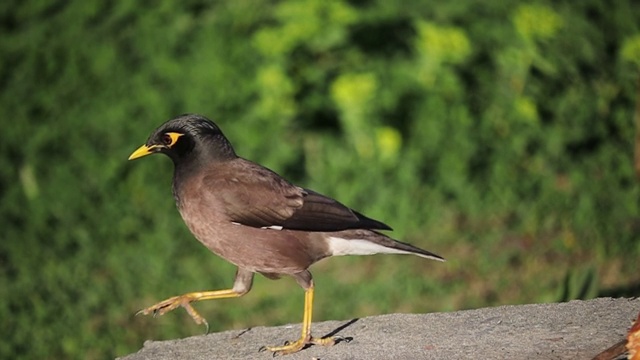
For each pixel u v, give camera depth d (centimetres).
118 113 1598
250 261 961
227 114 1563
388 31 1586
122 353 1245
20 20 1747
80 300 1360
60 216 1516
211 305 1341
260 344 968
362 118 1509
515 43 1599
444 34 1534
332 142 1534
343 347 934
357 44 1581
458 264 1401
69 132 1606
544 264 1398
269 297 1350
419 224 1486
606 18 1722
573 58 1645
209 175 955
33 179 1553
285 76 1532
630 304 964
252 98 1567
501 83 1608
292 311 1306
